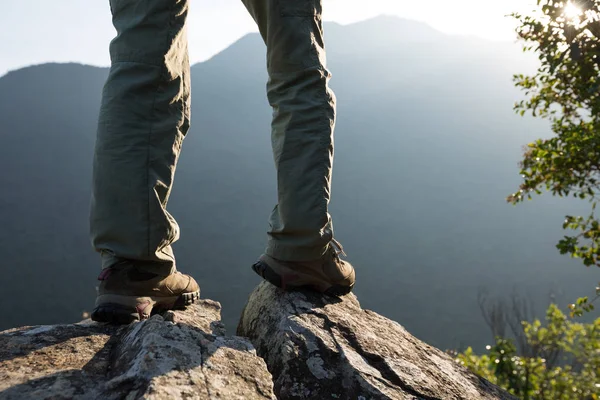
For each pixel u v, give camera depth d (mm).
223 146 108000
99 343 1301
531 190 4320
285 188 1589
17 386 1028
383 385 1353
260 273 1670
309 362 1375
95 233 1412
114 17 1499
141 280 1451
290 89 1630
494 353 6297
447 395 1425
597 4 2203
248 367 1189
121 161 1384
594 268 79375
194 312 1694
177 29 1460
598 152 3734
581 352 6438
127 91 1409
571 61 3031
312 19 1656
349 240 89000
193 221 82062
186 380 1054
